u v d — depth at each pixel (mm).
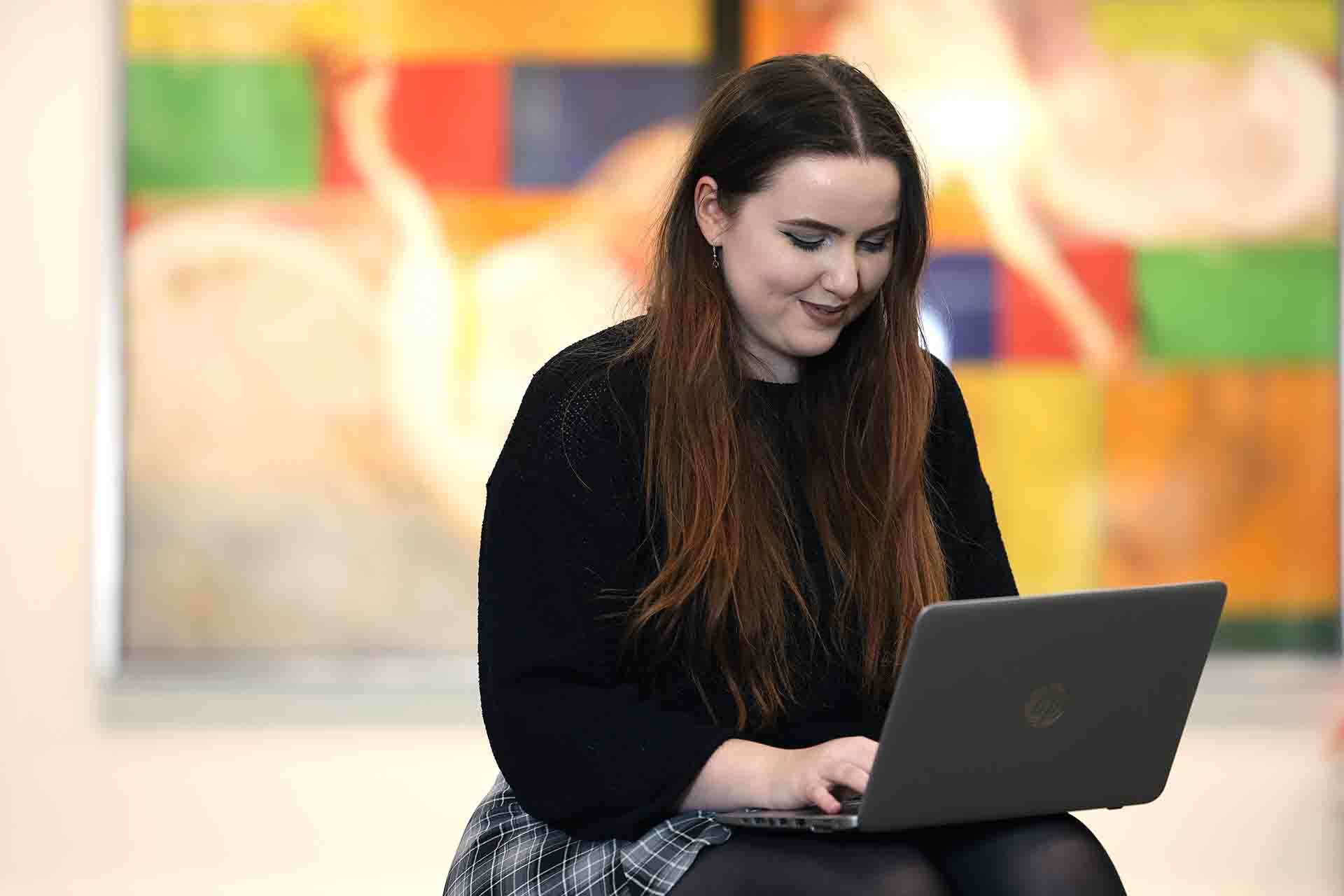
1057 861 2074
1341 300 4664
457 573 4652
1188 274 4664
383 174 4641
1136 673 2111
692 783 2182
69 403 4656
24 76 4645
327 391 4641
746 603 2320
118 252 4609
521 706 2273
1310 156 4668
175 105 4629
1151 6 4664
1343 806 4629
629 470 2361
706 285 2395
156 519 4629
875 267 2350
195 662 4629
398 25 4641
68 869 4641
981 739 2027
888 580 2414
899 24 4652
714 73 4617
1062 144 4664
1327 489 4664
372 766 4652
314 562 4645
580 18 4629
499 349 4652
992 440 4660
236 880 4648
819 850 2066
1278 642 4664
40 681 4645
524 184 4641
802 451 2459
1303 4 4664
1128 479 4668
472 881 2289
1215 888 4668
